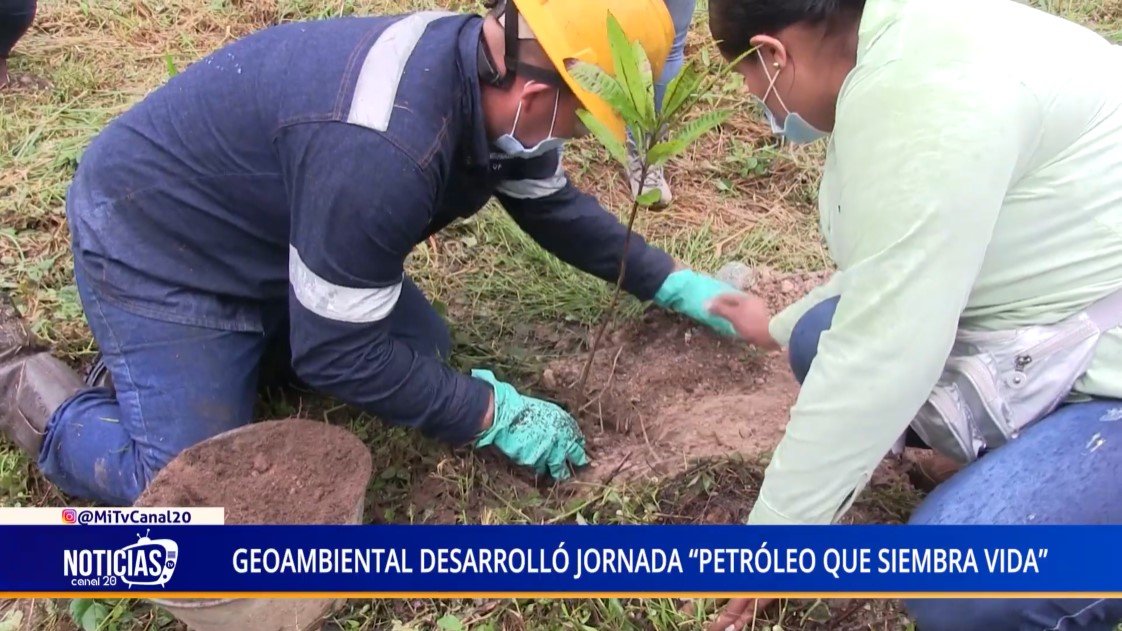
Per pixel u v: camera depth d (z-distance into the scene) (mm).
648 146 1740
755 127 3240
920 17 1351
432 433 2023
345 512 1745
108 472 1960
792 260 2768
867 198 1319
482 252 2789
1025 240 1481
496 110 1736
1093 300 1506
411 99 1669
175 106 1911
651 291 2383
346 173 1655
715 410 2305
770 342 2211
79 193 2031
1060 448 1543
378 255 1725
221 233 1978
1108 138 1429
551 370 2414
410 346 2168
